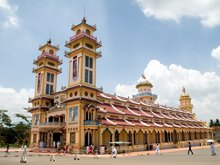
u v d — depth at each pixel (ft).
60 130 186.91
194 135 319.68
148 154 151.43
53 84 226.38
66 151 161.38
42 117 212.02
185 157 117.80
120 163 87.76
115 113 197.06
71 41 187.62
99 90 186.29
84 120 169.27
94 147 163.73
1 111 258.16
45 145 199.93
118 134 185.26
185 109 387.14
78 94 173.68
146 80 312.71
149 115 240.12
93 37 188.65
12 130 265.34
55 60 228.84
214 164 79.30
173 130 263.08
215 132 417.49
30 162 92.89
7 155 136.36
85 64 180.75
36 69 229.25
